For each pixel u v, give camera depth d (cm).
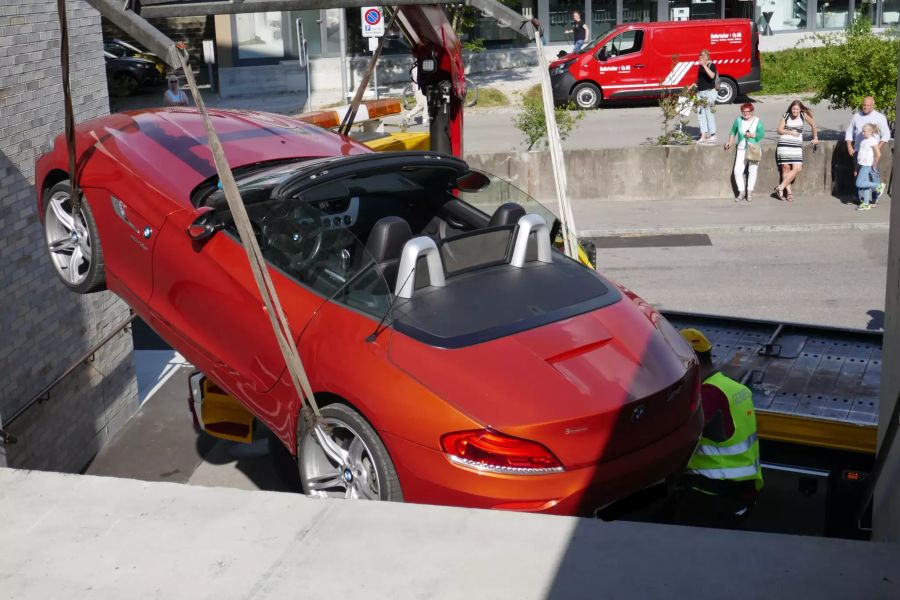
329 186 577
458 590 316
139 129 636
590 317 516
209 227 539
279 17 2712
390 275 516
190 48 3005
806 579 312
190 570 334
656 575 318
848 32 1808
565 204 718
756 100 2511
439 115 973
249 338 528
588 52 2431
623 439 465
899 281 426
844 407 650
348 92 2700
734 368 728
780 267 1315
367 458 484
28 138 750
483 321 493
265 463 831
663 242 1445
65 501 378
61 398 800
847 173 1611
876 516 448
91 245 616
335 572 329
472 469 441
